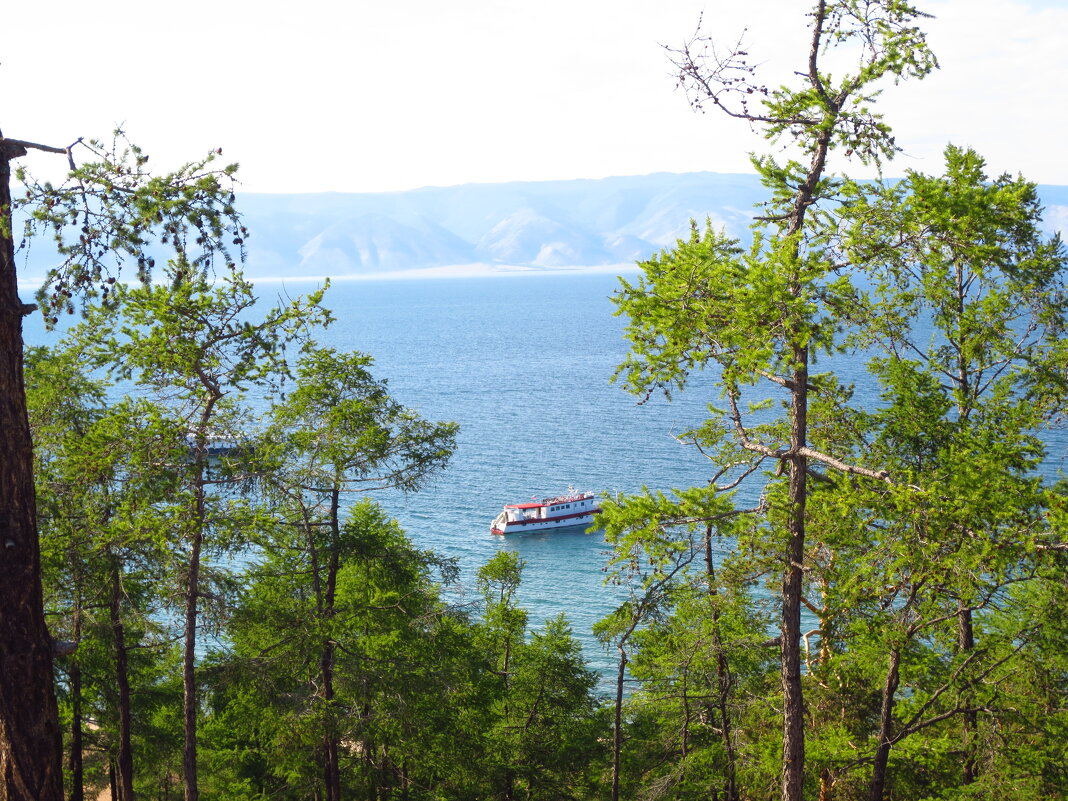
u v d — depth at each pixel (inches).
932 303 730.8
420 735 1002.7
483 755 1095.6
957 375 757.9
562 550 3129.9
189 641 780.0
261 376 759.1
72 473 770.2
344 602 1027.3
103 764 1138.7
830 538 642.2
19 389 343.6
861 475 590.2
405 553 936.9
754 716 959.6
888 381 743.7
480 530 3334.2
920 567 549.3
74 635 832.9
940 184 561.0
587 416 5536.4
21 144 333.4
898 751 775.7
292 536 904.9
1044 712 751.7
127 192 342.0
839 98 559.2
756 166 583.8
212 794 1237.1
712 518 609.0
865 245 549.0
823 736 817.5
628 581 649.0
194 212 345.4
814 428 737.0
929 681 761.0
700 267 544.4
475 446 4773.6
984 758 745.6
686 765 991.0
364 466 842.2
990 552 521.7
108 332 723.4
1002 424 732.7
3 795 335.3
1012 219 577.9
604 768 1226.6
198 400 765.3
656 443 4626.0
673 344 572.7
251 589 967.6
